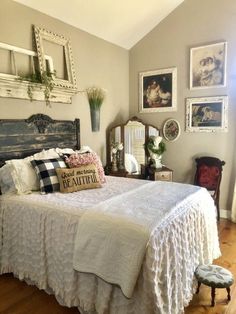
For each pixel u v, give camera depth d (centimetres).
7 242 238
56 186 261
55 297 213
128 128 421
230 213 392
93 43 383
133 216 186
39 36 300
